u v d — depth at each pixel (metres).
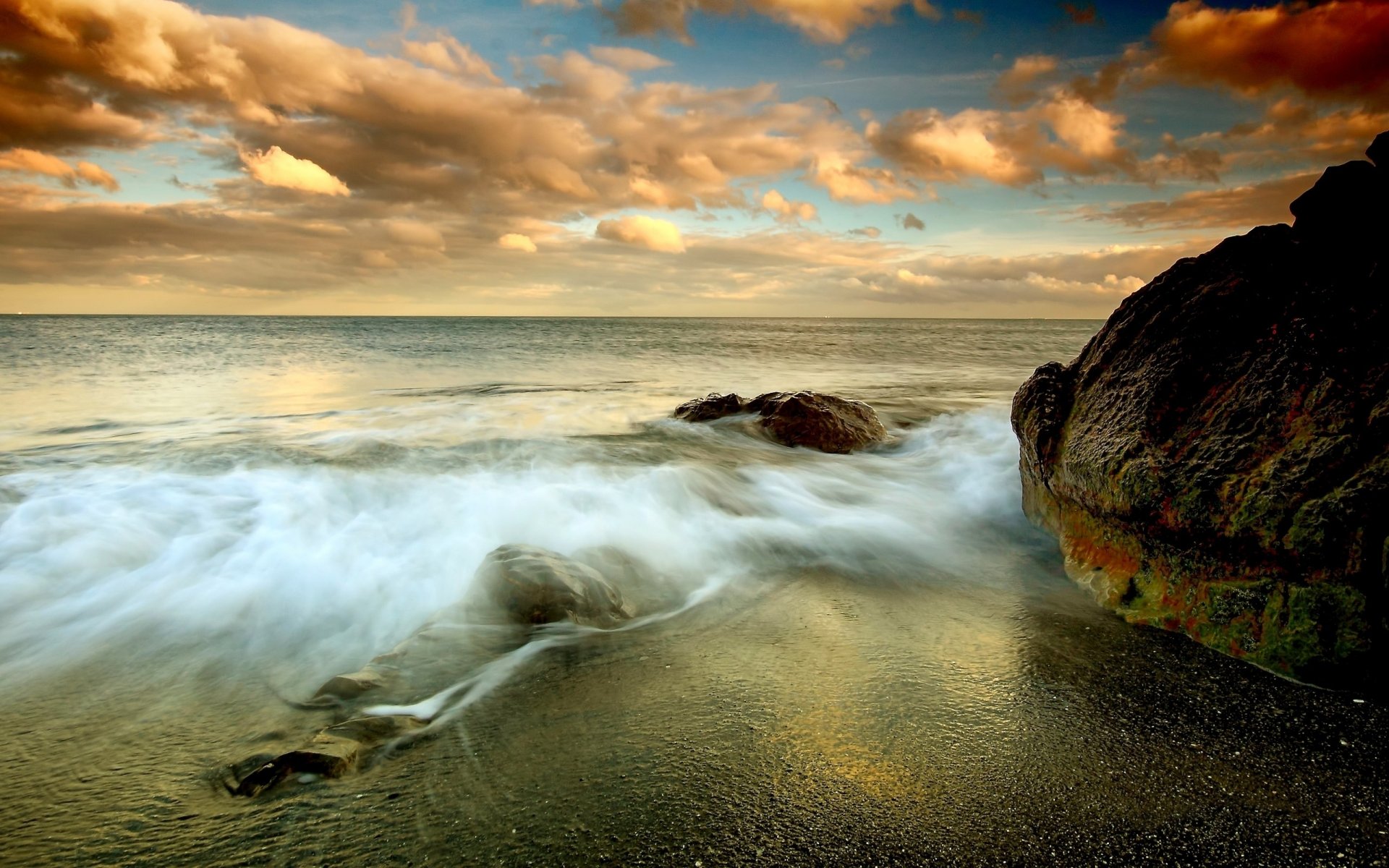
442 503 6.75
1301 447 3.69
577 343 48.03
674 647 4.04
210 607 4.62
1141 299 5.40
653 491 7.17
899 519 6.77
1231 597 3.80
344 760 2.84
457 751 2.97
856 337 63.81
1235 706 3.28
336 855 2.37
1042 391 5.95
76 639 4.17
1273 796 2.66
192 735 3.17
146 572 5.12
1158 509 4.12
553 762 2.89
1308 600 3.47
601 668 3.77
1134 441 4.46
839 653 3.96
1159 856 2.36
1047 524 5.97
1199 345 4.59
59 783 2.80
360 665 3.93
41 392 17.78
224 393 18.02
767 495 7.49
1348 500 3.36
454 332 71.25
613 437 10.83
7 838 2.46
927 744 3.01
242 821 2.55
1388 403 3.51
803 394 10.88
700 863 2.32
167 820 2.56
